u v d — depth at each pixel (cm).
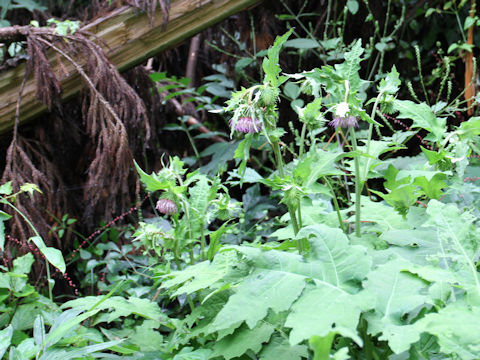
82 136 286
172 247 155
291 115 316
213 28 339
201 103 359
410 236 142
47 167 256
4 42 243
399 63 322
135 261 242
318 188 142
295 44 295
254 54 315
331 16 321
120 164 240
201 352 125
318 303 100
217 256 141
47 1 361
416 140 296
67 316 141
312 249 114
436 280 103
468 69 278
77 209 274
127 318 199
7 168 231
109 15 251
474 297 103
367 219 166
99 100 241
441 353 113
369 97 313
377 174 152
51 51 247
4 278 179
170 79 306
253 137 132
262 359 117
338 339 125
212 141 352
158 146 311
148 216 282
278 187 136
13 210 222
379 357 118
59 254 159
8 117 247
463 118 281
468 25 272
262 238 266
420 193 154
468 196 181
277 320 125
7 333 133
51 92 241
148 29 250
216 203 158
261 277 111
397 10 324
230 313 105
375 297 98
